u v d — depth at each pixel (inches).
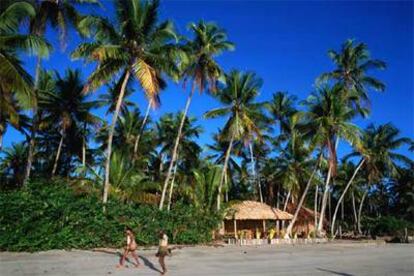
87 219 1096.2
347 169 2546.8
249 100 1606.8
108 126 1684.3
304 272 773.9
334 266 877.2
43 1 1120.2
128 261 880.9
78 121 1514.5
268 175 2169.0
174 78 1200.8
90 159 1724.9
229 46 1469.0
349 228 2839.6
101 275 692.1
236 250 1241.4
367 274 761.0
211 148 2050.9
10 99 1016.9
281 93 2160.4
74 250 1035.3
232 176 2128.4
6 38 888.3
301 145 1959.9
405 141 2171.5
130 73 1190.3
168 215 1326.3
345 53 1909.4
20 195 991.6
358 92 1909.4
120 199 1259.8
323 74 1908.2
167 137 2050.9
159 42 1182.3
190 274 724.0
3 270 711.1
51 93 1428.4
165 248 729.6
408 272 791.7
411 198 2908.5
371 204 3179.1
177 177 1856.5
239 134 1585.9
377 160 2208.4
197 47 1451.8
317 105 1706.4
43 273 694.5
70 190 1122.0
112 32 1149.1
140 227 1219.2
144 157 1822.1
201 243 1401.3
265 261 957.2
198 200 1555.1
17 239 962.1
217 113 1573.6
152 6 1165.7
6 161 1784.0
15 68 852.0
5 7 920.9
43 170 1680.6
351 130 1651.1
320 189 2792.8
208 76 1439.5
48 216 1025.5
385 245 1626.5
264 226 1803.6
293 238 1674.5
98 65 1149.7
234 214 1654.8
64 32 1132.5
